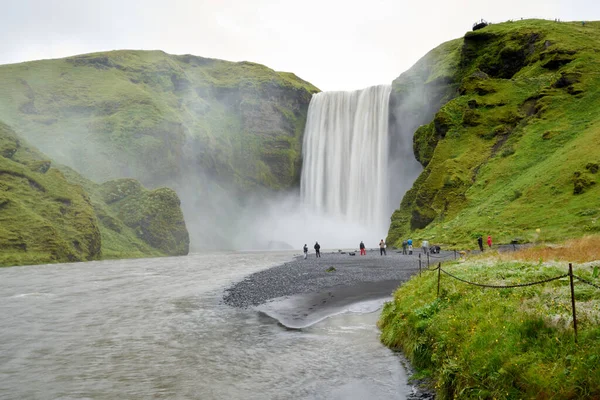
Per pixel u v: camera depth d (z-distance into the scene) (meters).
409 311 16.58
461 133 82.50
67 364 15.34
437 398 10.53
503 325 10.28
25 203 86.25
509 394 8.16
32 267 67.31
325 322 21.00
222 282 39.69
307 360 14.97
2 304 29.31
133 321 22.89
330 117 165.50
